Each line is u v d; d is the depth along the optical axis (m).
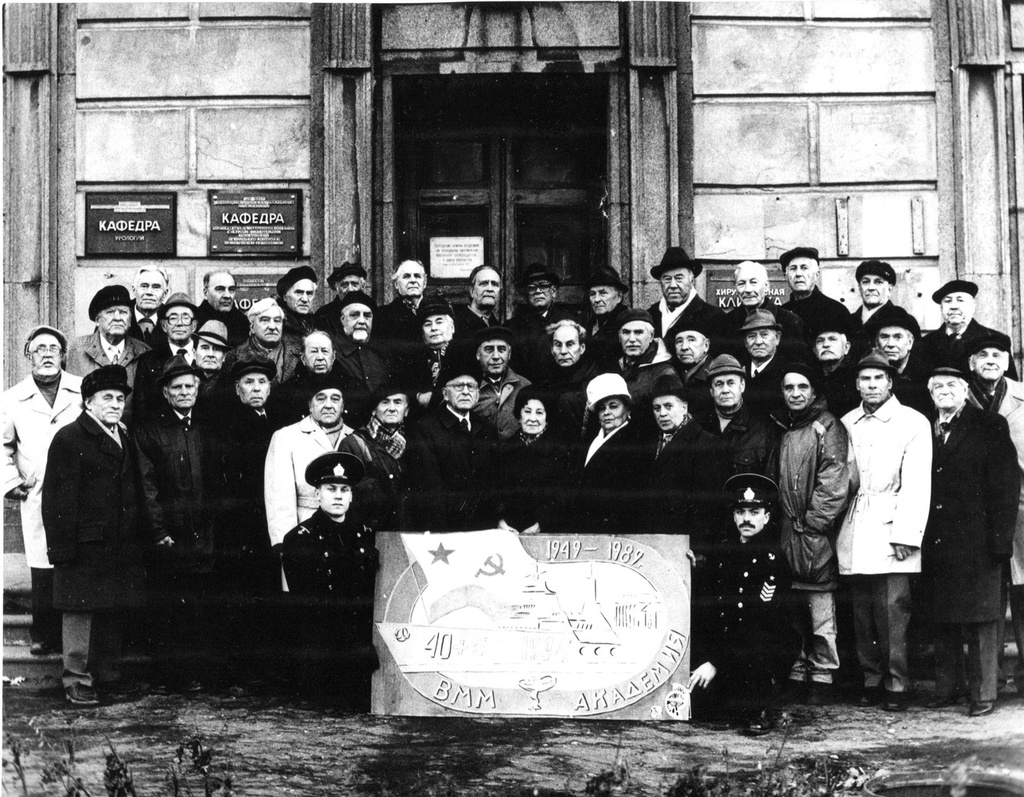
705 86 10.78
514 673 9.08
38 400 9.91
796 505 9.20
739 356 9.45
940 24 10.77
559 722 9.03
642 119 10.77
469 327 9.73
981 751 8.86
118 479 9.35
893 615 9.15
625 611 9.09
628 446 9.17
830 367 9.47
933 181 10.72
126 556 9.34
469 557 9.16
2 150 10.82
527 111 10.95
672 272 9.76
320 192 10.77
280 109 10.82
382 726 9.03
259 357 9.46
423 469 9.23
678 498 9.10
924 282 10.67
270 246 10.77
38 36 10.84
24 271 10.77
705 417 9.28
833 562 9.24
